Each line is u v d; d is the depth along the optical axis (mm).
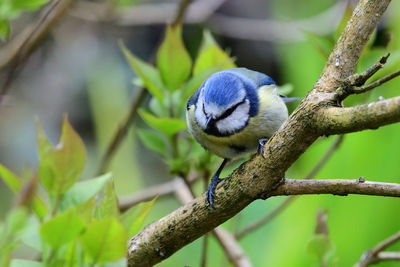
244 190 2432
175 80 2496
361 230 2568
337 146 2518
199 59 2514
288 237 2570
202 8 2654
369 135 2572
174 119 2486
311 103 2414
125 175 2654
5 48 2604
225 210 2436
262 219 2531
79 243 2295
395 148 2570
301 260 2559
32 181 1916
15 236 1932
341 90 2410
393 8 2611
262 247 2582
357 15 2418
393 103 2393
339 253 2568
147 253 2441
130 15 2645
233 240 2527
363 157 2574
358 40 2416
